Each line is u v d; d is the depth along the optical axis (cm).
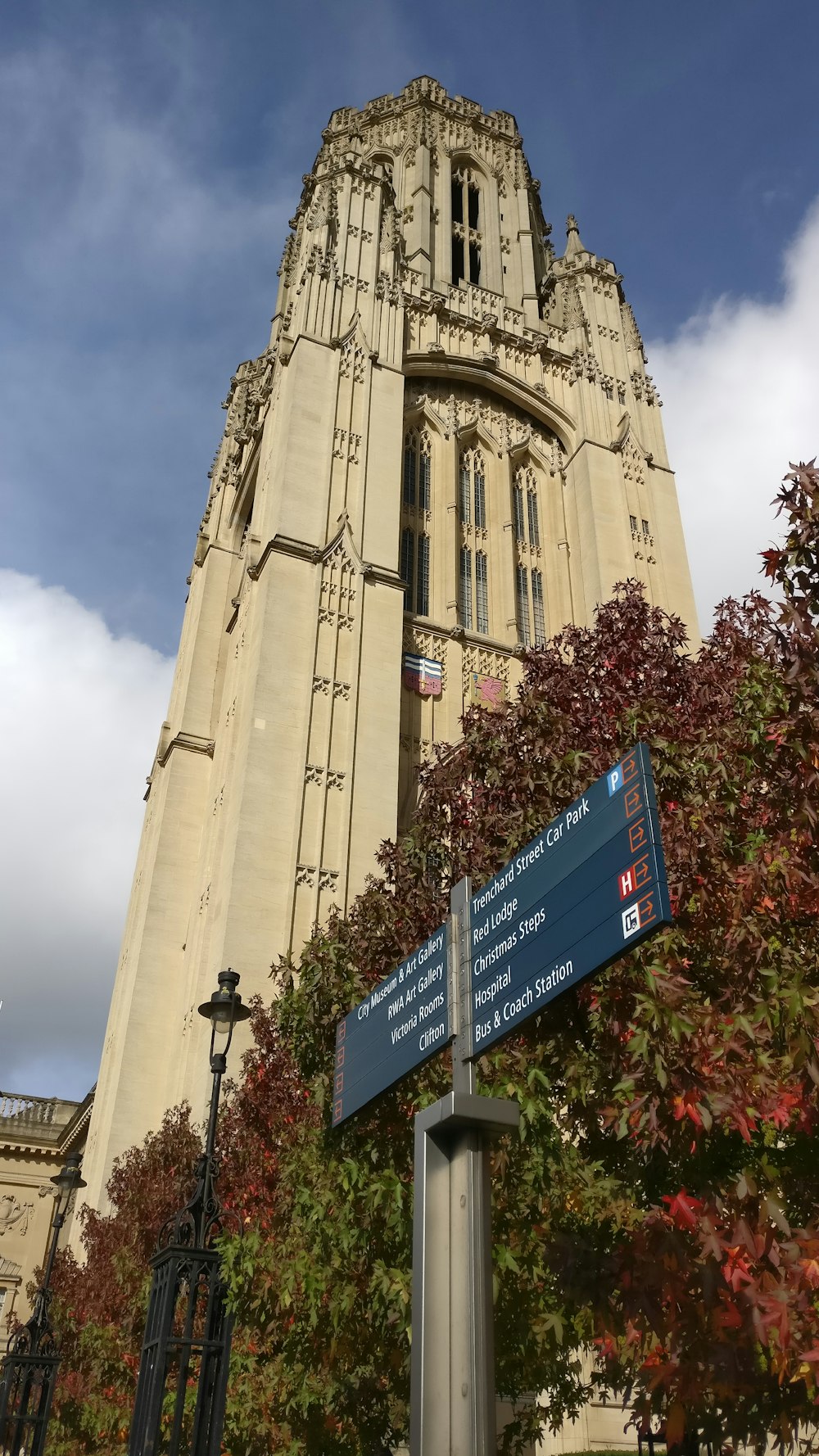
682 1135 861
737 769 1076
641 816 514
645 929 482
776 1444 750
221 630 4641
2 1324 4784
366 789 3173
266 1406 1319
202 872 3647
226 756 3641
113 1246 2377
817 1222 681
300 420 3812
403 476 4247
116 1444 2061
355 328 4147
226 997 1516
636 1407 771
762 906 937
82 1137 5081
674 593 4216
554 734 1327
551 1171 1025
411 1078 1188
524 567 4353
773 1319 639
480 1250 514
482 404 4656
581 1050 1052
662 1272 728
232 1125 1798
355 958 1365
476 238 5559
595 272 5325
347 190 4634
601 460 4522
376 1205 1068
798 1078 798
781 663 837
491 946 611
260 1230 1331
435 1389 497
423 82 5931
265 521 3841
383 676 3403
